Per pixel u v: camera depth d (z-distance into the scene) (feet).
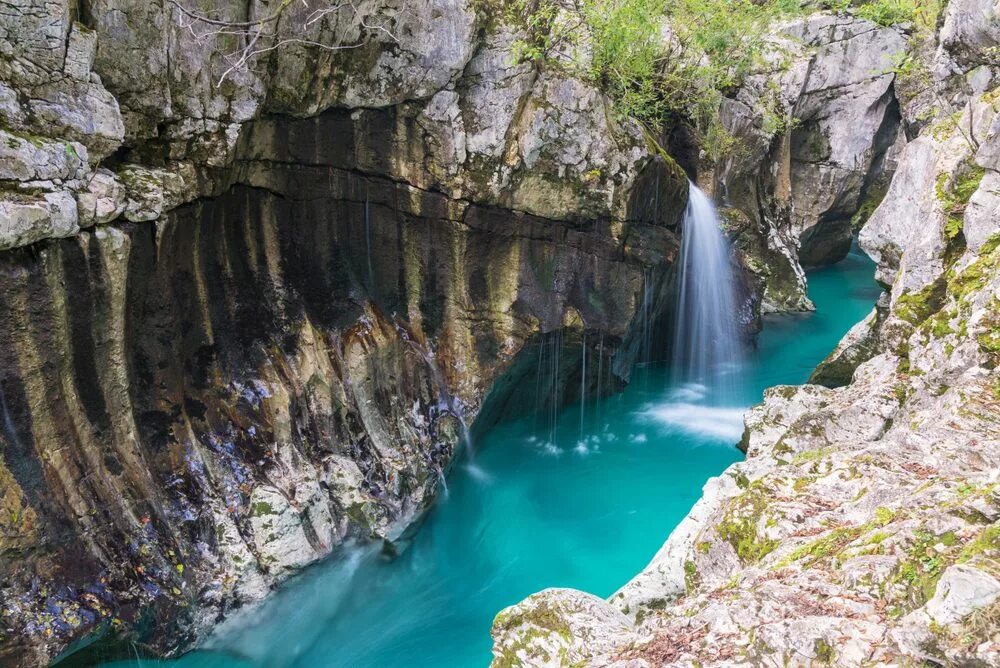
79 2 17.74
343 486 25.12
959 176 27.89
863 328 34.71
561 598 17.57
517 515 29.66
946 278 27.02
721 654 11.75
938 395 21.75
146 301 21.26
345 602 24.00
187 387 23.34
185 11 18.74
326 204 27.09
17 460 18.02
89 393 19.75
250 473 23.63
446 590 25.58
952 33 33.68
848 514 16.12
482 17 26.58
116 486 20.34
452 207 29.04
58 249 17.80
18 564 17.97
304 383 25.85
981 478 14.66
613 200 30.96
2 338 17.19
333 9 22.26
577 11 30.45
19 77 16.70
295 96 23.57
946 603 9.98
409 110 27.04
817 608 11.83
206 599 20.95
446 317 30.73
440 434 29.32
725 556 17.12
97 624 18.65
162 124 20.48
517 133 28.58
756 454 29.12
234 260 24.90
